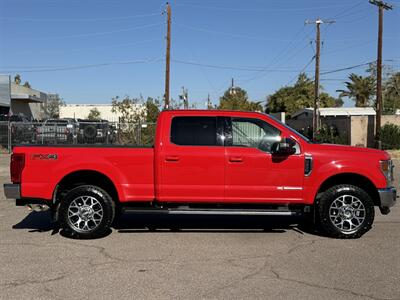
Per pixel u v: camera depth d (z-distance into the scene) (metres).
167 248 7.08
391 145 34.59
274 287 5.36
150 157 7.67
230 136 7.71
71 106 55.28
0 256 6.65
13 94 42.88
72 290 5.27
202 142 7.69
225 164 7.61
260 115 7.77
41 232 8.17
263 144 7.71
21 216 9.60
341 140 36.25
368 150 7.79
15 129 26.69
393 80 59.66
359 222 7.71
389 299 5.02
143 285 5.42
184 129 7.72
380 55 31.14
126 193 7.67
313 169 7.63
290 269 6.04
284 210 7.73
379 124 31.08
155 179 7.66
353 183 7.98
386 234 8.05
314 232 8.20
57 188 7.78
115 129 26.78
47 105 69.44
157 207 7.77
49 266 6.17
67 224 7.65
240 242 7.47
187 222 9.01
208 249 7.03
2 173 17.75
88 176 7.93
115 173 7.66
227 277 5.71
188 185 7.62
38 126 26.44
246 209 7.71
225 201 7.65
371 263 6.31
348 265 6.21
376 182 7.65
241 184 7.62
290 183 7.64
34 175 7.64
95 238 7.70
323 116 47.91
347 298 5.04
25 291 5.24
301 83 71.62
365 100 64.50
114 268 6.08
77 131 26.33
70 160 7.65
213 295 5.10
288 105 69.06
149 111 32.69
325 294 5.14
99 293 5.17
